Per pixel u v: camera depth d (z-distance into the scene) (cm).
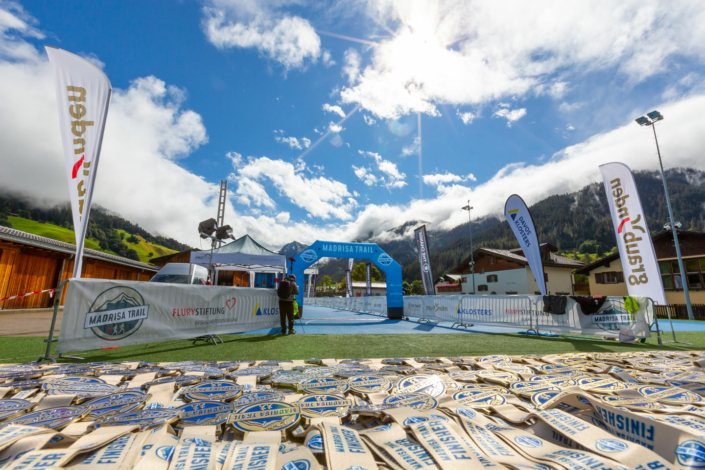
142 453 116
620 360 380
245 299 658
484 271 3469
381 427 144
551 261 3312
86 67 496
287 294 679
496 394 212
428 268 1372
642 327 631
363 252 1203
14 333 594
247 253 1101
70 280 389
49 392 215
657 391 219
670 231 1872
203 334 550
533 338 680
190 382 247
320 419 154
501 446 126
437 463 108
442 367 321
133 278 2211
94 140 494
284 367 319
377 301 1611
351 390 225
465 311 955
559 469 102
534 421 154
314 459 114
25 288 1230
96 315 410
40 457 107
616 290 2353
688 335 814
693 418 158
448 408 171
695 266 1783
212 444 128
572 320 713
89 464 106
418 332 766
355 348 502
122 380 268
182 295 520
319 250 1149
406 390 224
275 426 151
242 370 299
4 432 121
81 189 480
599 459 107
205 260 1064
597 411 154
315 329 812
